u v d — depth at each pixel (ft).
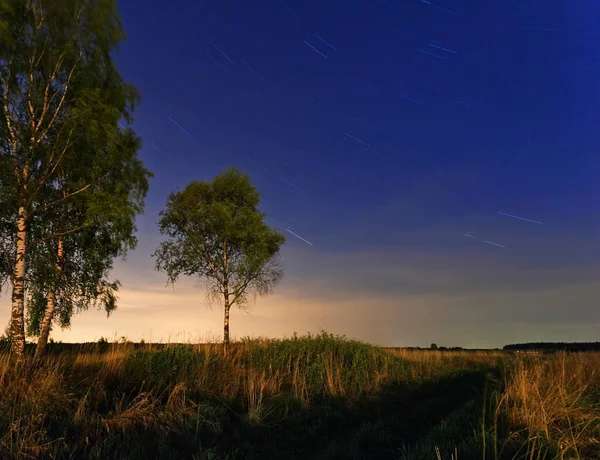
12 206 46.96
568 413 22.17
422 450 17.84
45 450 18.51
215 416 25.54
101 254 64.39
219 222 80.18
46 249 57.31
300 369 41.50
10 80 44.39
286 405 29.71
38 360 30.27
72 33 48.01
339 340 56.95
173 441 21.58
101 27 49.60
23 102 45.70
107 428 21.13
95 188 50.85
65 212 58.34
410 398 36.32
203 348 45.68
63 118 46.34
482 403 25.86
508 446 17.89
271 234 85.25
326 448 22.06
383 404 33.30
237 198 85.20
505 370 40.14
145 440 21.22
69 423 21.88
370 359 50.31
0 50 43.37
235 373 37.24
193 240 80.28
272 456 21.36
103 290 65.31
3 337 46.44
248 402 30.04
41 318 63.26
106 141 48.32
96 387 27.25
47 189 53.36
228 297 79.87
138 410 23.89
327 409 29.96
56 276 56.70
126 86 54.95
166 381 32.35
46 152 45.62
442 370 53.62
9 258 52.13
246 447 21.91
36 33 45.91
